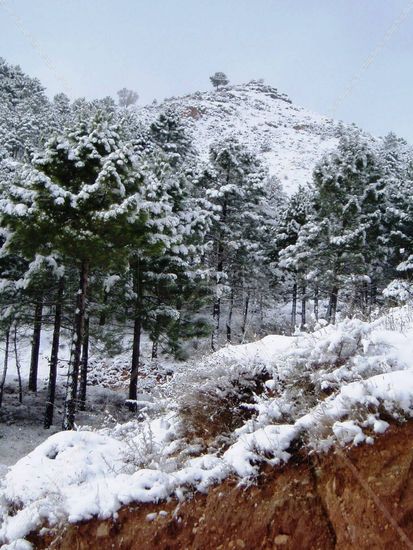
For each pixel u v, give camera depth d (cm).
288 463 403
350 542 336
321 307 3969
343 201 2797
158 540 402
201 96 15350
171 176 2381
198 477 428
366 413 388
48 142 1487
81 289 1544
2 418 1975
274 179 5819
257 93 16450
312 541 353
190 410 608
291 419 476
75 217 1437
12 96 8381
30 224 1430
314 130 12975
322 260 2825
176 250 2109
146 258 2062
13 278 1980
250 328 791
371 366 471
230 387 589
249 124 13050
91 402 2281
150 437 550
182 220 2336
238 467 414
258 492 396
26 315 1939
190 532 398
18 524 446
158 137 4288
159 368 2889
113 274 1998
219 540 384
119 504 433
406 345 498
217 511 399
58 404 2273
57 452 591
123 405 2234
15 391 2447
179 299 2270
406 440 356
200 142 11038
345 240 2603
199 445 549
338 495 360
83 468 525
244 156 3219
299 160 10181
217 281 2839
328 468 378
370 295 3025
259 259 3288
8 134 4800
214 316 3062
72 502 453
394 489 337
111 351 2227
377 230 2838
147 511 422
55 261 1725
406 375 404
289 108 15412
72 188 1473
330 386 479
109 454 575
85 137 1469
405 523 320
